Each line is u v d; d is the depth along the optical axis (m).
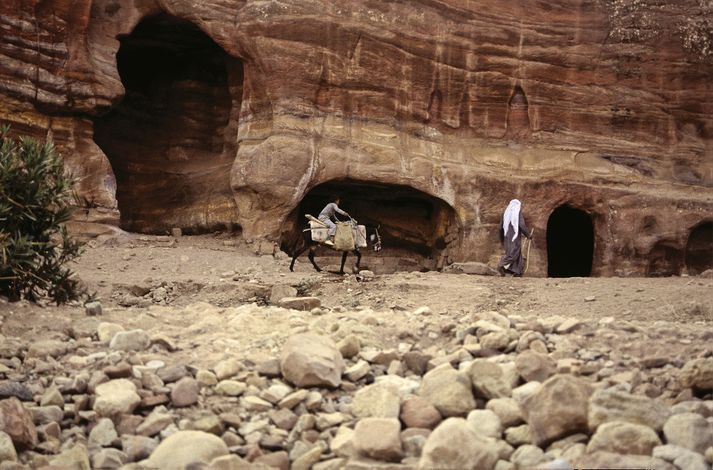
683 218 23.97
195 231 22.11
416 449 5.77
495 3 23.22
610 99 24.17
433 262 23.50
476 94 23.11
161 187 23.03
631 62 24.30
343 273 17.25
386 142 21.80
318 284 15.34
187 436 5.86
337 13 21.12
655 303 13.27
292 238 21.53
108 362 7.40
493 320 8.81
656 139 24.53
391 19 21.83
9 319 8.91
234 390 6.90
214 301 14.26
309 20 20.81
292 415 6.52
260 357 7.66
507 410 6.13
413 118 22.34
